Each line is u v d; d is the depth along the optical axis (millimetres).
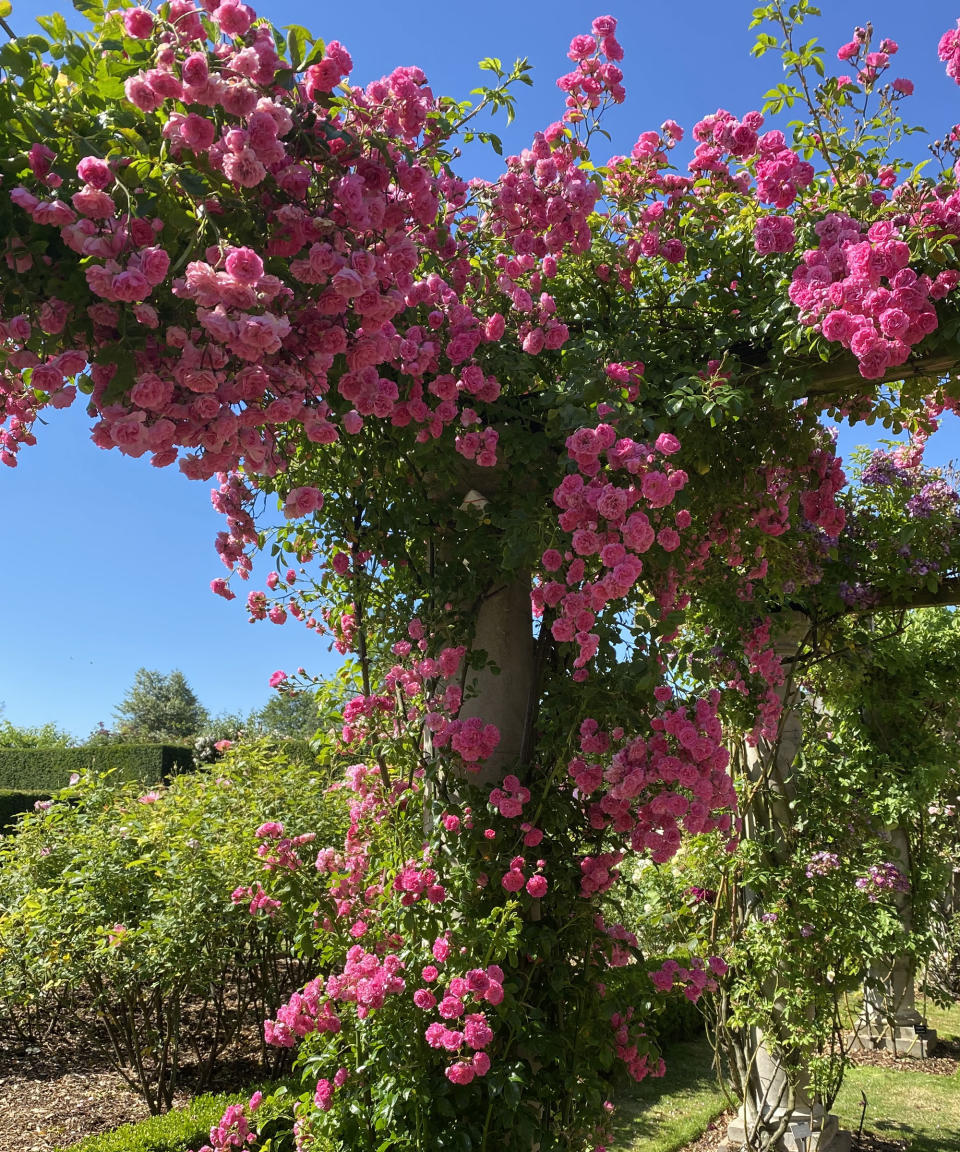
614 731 2633
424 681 2832
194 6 1605
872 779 5090
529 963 2654
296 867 2820
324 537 2975
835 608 4480
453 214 2580
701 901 4570
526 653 2924
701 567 3232
